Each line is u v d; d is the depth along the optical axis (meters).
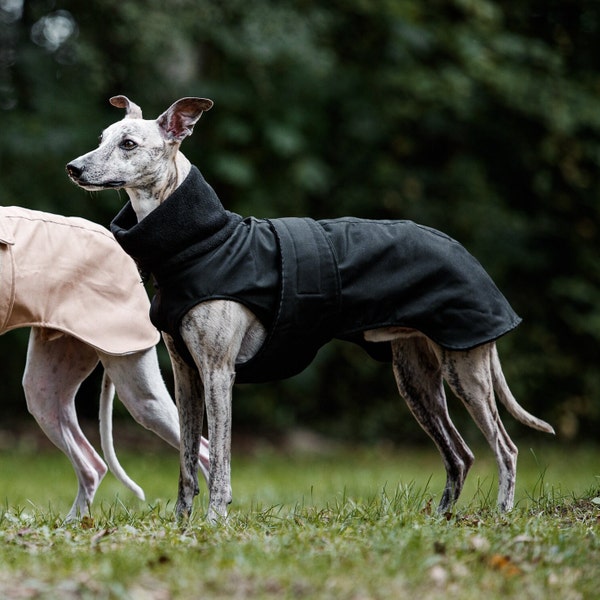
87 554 4.05
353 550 4.03
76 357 5.91
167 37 11.45
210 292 4.91
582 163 13.49
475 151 13.28
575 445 13.16
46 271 5.52
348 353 12.70
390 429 13.01
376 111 12.65
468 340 5.05
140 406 5.64
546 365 13.09
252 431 12.76
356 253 5.02
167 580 3.63
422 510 5.37
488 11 12.52
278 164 12.38
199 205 4.97
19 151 11.35
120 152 4.98
